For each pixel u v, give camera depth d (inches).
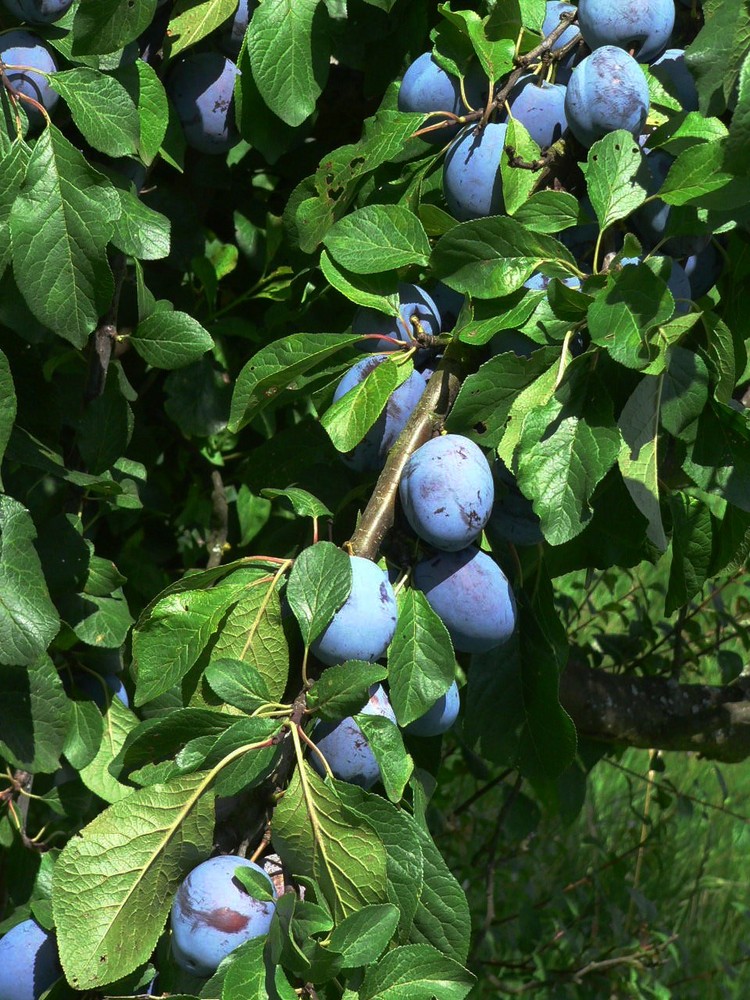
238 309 36.9
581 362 22.7
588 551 30.6
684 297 25.4
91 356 28.3
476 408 23.3
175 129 29.6
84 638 28.7
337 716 21.3
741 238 26.9
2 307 27.0
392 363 24.4
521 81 25.8
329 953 19.8
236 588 23.3
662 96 25.6
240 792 21.7
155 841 21.4
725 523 27.0
